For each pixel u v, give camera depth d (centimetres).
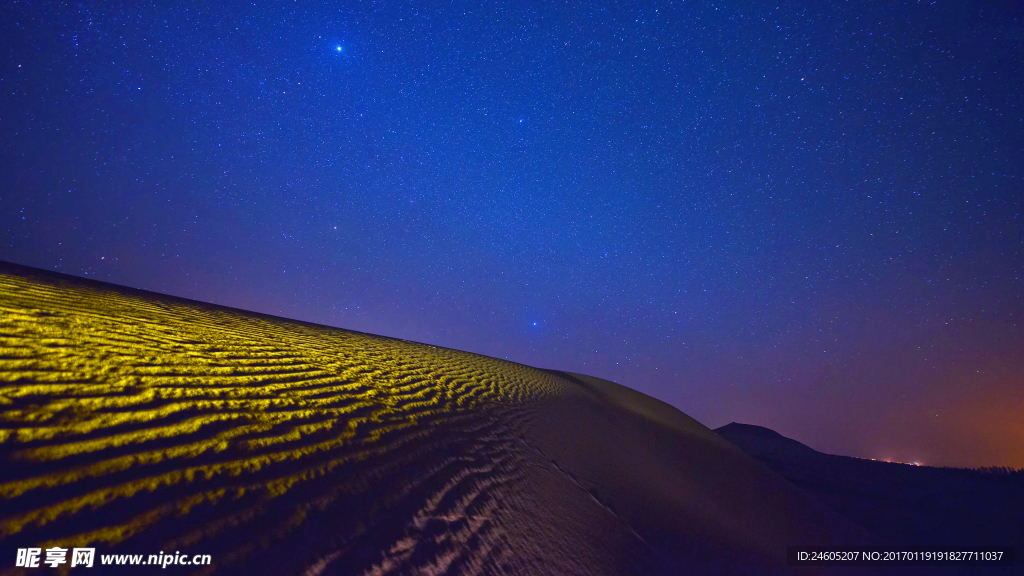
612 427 827
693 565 362
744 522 586
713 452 993
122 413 208
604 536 332
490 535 253
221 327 497
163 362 297
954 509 1053
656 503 479
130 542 139
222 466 200
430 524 235
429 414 430
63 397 201
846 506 1047
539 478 390
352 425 315
